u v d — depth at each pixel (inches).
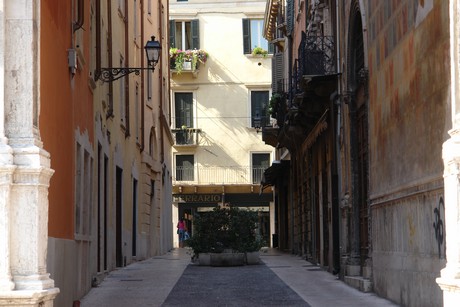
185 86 2632.9
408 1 633.0
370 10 790.5
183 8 2650.1
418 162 609.9
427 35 576.7
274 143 1921.8
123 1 1344.7
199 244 1348.4
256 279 1008.2
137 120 1556.3
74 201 706.2
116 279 1019.3
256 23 2652.6
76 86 735.1
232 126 2635.3
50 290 412.8
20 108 419.2
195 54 2610.7
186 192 2615.7
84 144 796.0
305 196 1510.8
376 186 778.8
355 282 860.6
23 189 409.4
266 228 2632.9
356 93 906.7
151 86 1745.8
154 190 1820.9
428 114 578.2
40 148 416.8
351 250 920.3
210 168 2623.0
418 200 613.3
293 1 1684.3
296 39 1628.9
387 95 719.1
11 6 423.8
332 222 1057.5
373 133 791.1
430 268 579.2
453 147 382.9
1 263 404.2
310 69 1043.3
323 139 1190.3
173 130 2610.7
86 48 832.9
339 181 1028.5
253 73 2642.7
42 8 520.1
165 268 1268.5
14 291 396.2
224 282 960.9
